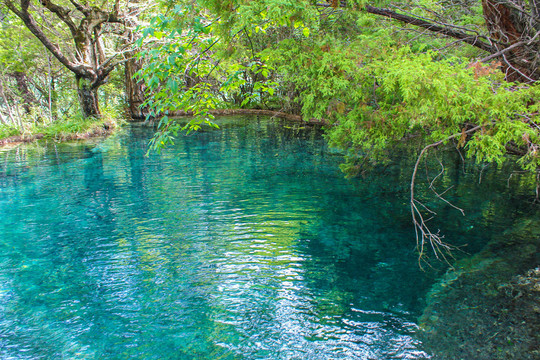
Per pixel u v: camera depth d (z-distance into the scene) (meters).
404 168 9.73
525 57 5.48
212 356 3.53
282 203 7.55
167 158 11.91
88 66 17.72
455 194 7.64
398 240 5.78
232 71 5.15
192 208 7.39
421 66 3.86
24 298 4.53
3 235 6.34
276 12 4.14
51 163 11.50
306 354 3.52
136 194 8.34
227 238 6.01
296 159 11.34
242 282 4.76
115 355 3.58
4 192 8.66
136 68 22.44
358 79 4.81
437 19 6.75
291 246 5.69
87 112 18.62
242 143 14.18
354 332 3.79
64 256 5.57
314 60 5.14
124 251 5.66
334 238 5.91
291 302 4.32
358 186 8.52
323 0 5.91
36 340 3.79
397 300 4.29
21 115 18.88
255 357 3.50
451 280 4.61
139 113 23.34
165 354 3.58
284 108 20.80
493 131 4.05
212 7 4.51
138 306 4.34
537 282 4.39
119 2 17.36
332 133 6.29
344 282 4.70
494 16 5.64
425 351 3.48
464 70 4.07
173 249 5.69
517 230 5.80
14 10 14.62
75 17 18.64
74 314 4.21
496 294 4.24
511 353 3.36
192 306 4.30
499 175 8.80
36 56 20.39
